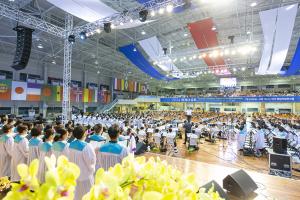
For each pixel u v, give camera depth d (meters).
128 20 7.44
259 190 2.55
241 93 27.06
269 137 9.37
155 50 12.79
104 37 14.57
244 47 11.38
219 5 9.97
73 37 8.84
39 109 18.50
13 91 15.55
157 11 6.78
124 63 21.56
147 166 0.78
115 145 2.70
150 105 31.86
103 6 6.65
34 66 18.53
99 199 0.59
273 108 27.30
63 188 0.56
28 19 8.07
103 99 24.75
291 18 7.85
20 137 3.76
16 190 0.56
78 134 2.79
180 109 32.59
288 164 4.75
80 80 23.52
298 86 27.64
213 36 11.50
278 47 10.31
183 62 20.47
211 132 11.30
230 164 6.95
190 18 11.66
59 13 10.74
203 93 33.50
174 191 0.72
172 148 9.20
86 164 2.62
